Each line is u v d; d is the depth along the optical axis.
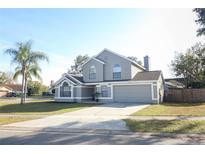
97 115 14.54
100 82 27.48
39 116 14.48
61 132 9.49
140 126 10.12
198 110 16.14
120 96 26.03
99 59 28.66
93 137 8.42
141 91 24.92
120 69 27.00
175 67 36.66
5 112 17.23
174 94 27.98
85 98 29.08
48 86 64.81
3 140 7.96
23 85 26.09
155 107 19.23
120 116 13.82
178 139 7.91
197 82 32.34
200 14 14.93
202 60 33.59
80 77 31.22
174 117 12.84
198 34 15.83
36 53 25.75
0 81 74.62
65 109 18.89
